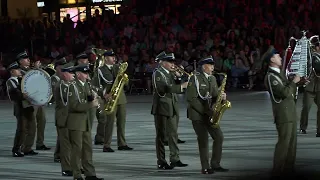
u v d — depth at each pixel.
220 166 27.03
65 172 27.55
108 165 29.28
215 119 26.30
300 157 29.14
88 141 25.92
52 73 33.62
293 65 25.52
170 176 26.62
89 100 25.53
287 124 24.91
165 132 28.38
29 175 27.80
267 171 26.69
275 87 24.77
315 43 35.12
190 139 35.44
